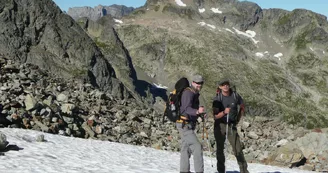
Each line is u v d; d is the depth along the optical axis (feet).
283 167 66.90
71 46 333.21
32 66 123.65
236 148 38.63
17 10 314.35
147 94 554.46
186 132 33.91
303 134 89.25
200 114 33.63
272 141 89.66
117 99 117.50
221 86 37.99
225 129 38.14
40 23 326.85
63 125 73.10
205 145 83.66
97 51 354.33
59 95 90.58
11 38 291.99
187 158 34.32
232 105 37.86
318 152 77.66
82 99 101.40
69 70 300.20
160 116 107.86
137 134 87.51
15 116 64.59
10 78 93.40
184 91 33.47
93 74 325.83
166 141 87.92
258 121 101.65
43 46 316.19
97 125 81.82
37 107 71.15
